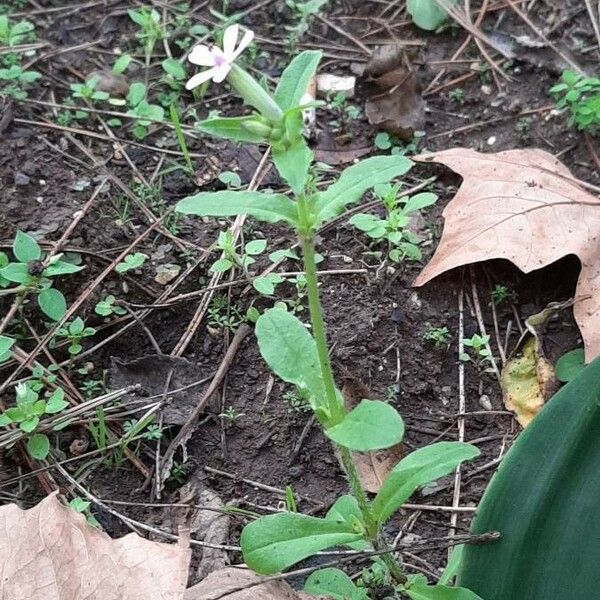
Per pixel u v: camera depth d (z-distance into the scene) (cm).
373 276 57
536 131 64
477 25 73
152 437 52
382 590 47
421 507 50
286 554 42
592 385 40
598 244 55
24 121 63
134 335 56
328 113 66
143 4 75
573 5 73
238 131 39
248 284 57
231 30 39
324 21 74
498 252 55
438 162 61
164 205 60
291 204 40
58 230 58
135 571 44
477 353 55
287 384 54
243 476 51
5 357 53
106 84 67
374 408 40
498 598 42
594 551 41
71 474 51
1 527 45
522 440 42
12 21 73
